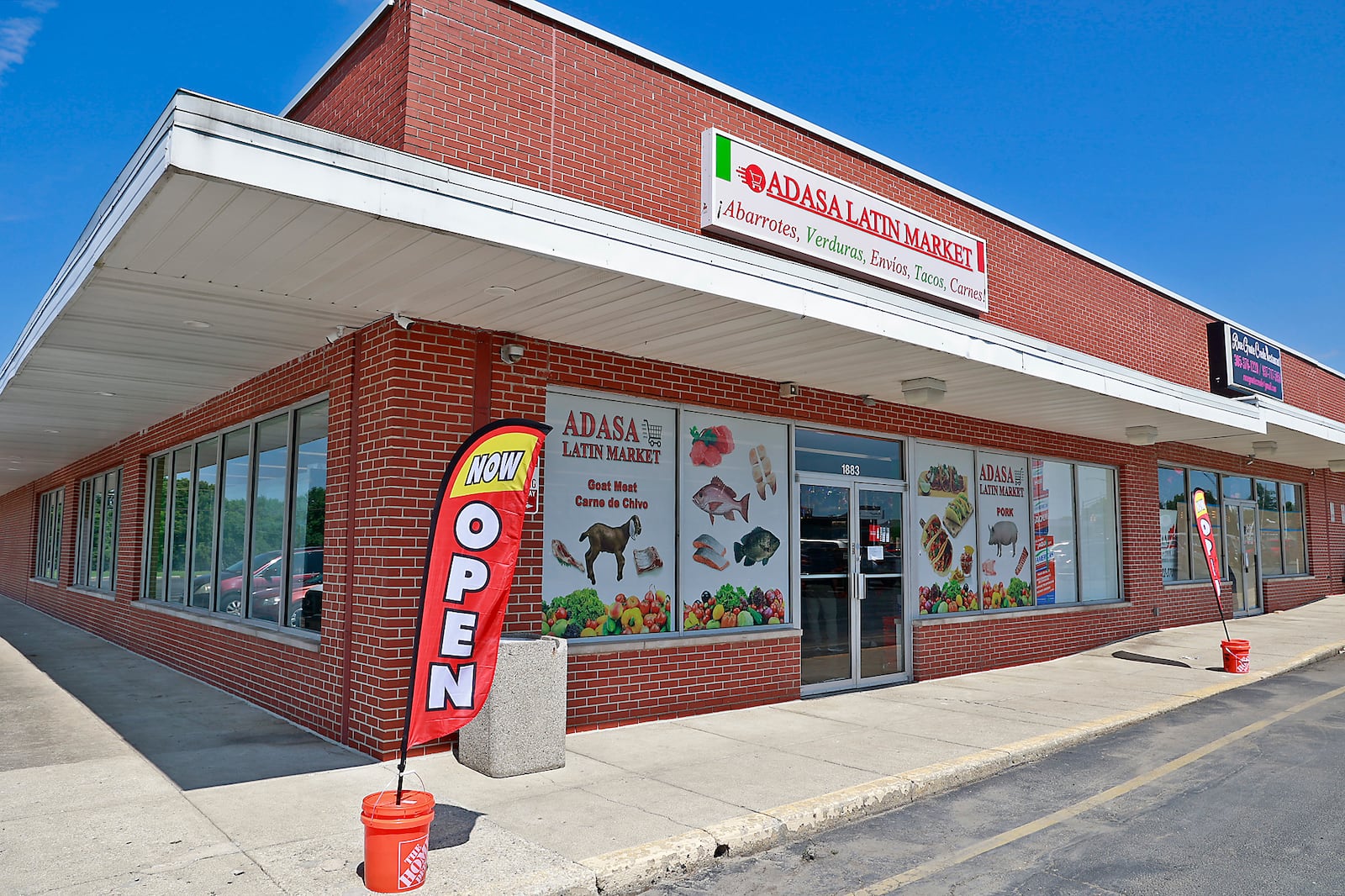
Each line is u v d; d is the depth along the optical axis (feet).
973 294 38.24
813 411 34.40
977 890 16.21
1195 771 24.16
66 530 62.39
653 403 29.89
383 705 23.47
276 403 31.12
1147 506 53.78
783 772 22.75
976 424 41.63
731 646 30.89
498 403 25.70
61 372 31.89
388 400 24.06
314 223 17.20
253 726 27.76
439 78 23.73
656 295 21.81
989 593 42.32
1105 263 48.70
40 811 19.39
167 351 28.66
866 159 35.76
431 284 21.12
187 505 40.52
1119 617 50.16
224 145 15.17
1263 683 38.11
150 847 17.24
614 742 25.89
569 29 26.53
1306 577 72.59
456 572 16.69
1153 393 37.76
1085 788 22.76
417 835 15.31
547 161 25.58
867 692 34.88
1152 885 16.34
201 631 36.60
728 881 16.87
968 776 23.44
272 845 17.38
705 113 29.94
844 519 36.09
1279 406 48.14
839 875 17.07
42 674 38.27
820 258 31.73
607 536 28.48
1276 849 18.15
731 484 31.99
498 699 22.27
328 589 26.63
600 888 16.06
